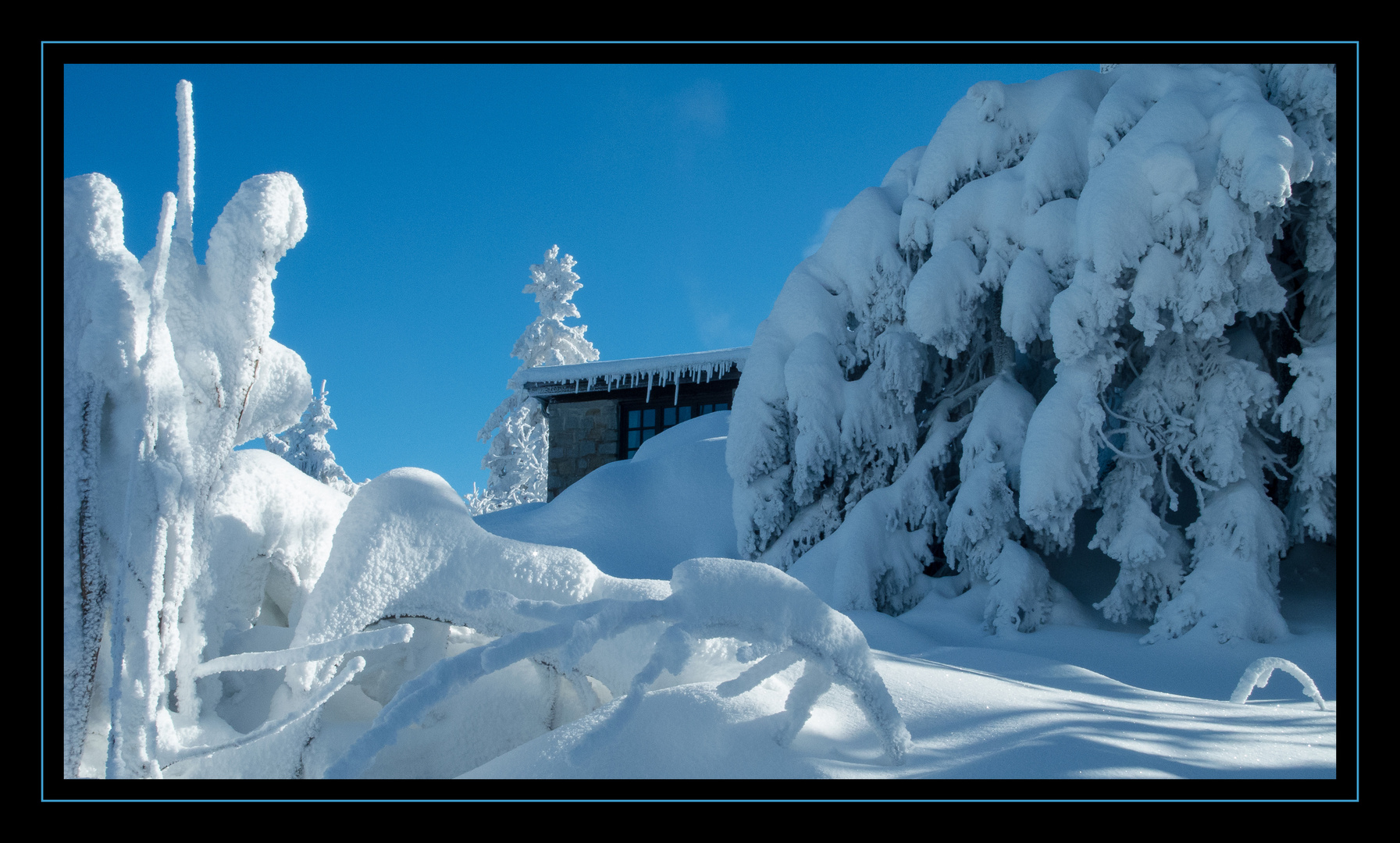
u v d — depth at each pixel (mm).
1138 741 2342
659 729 2020
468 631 3078
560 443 19438
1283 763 2277
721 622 1890
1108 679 4793
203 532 2504
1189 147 9383
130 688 2139
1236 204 8812
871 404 11531
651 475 14711
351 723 2543
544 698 2691
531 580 2615
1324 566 10336
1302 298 10594
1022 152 11695
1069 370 9555
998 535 9969
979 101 11672
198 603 2461
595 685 2824
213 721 2465
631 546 13305
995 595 9406
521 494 31000
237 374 2592
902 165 13367
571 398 19641
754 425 11984
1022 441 10305
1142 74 10461
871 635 8492
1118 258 9148
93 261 2336
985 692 2799
